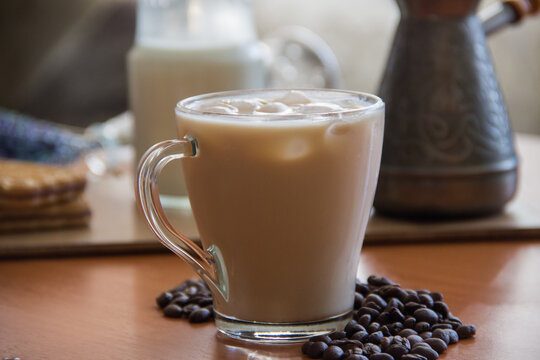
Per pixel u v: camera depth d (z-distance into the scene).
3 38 1.81
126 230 0.67
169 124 0.72
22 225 0.66
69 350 0.50
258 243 0.49
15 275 0.61
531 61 1.59
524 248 0.64
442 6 0.65
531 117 1.62
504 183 0.66
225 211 0.49
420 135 0.65
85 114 1.85
